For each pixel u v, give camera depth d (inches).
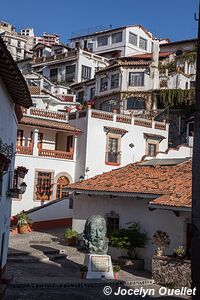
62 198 1254.3
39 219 1185.4
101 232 706.8
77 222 955.3
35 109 1374.3
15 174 584.7
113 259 838.5
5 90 447.8
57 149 1445.6
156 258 690.8
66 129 1348.4
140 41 2778.1
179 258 668.7
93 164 1368.1
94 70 2568.9
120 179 922.1
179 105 1900.8
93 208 922.7
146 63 1974.7
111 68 2058.3
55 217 1223.5
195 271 231.8
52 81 2596.0
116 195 836.6
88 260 691.4
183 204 683.4
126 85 2007.9
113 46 2743.6
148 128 1518.2
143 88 1979.6
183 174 869.2
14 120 566.6
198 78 246.1
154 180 866.8
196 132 243.9
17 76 396.2
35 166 1302.9
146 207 809.5
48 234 1092.5
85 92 2290.8
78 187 919.0
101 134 1393.9
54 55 2655.0
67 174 1373.0
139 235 787.4
